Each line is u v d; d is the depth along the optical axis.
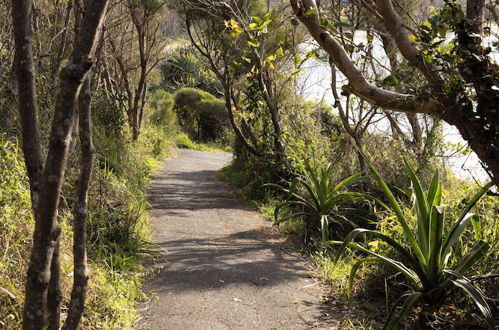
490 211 5.18
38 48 6.96
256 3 10.46
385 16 3.67
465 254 4.50
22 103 2.14
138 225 6.94
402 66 4.24
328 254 6.60
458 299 4.61
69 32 8.24
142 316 4.63
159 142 16.47
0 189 4.43
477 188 5.48
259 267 6.09
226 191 11.07
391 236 5.57
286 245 7.14
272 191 10.20
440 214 4.25
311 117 10.77
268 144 10.95
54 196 1.85
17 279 3.99
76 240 2.36
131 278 5.34
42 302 1.89
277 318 4.71
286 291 5.38
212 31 11.00
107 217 6.18
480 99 3.36
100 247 5.44
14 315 3.77
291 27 10.08
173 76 27.33
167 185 11.44
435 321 4.21
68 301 4.19
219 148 23.78
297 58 5.03
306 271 6.08
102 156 8.77
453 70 3.50
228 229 7.87
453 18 3.33
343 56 3.59
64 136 1.83
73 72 1.80
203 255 6.43
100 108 10.59
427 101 3.50
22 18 2.08
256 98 11.03
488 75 3.31
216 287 5.37
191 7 10.13
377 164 8.21
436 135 7.99
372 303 5.10
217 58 12.27
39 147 2.19
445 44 4.20
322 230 6.82
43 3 7.87
